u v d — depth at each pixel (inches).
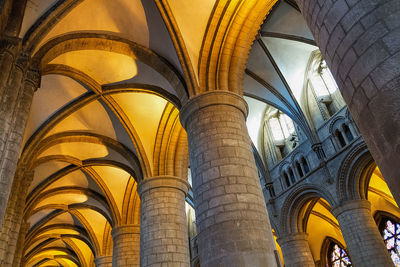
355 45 191.8
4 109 366.3
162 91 678.5
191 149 500.1
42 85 676.7
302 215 940.0
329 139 835.4
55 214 1190.9
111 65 672.4
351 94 199.2
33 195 920.3
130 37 609.6
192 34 561.0
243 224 412.8
